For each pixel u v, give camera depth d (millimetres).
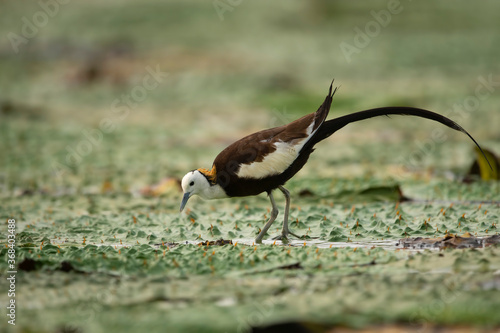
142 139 21047
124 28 36625
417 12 40906
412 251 9820
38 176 16609
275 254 9633
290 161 10836
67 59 32625
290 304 7844
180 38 35000
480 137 20109
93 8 40031
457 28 38281
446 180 14992
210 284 8664
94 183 15953
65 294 8391
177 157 18609
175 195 14664
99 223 12289
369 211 12359
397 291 8109
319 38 36188
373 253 9648
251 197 14133
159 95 27734
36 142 20375
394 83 28297
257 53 33281
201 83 28906
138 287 8586
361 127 22500
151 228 11938
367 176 15305
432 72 30203
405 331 7145
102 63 31469
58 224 12328
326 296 8070
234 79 29328
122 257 9570
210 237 11344
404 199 13375
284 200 13766
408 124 22641
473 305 7637
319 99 25828
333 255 9586
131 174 16672
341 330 7203
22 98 27141
